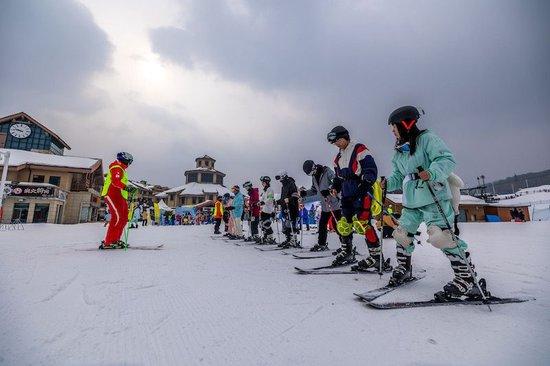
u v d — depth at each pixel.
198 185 50.50
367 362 1.16
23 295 1.99
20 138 29.16
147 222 23.25
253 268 3.23
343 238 3.47
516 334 1.40
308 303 1.92
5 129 29.25
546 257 3.76
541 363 1.12
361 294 2.05
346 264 3.40
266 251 5.09
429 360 1.16
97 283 2.38
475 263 3.40
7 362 1.12
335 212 4.83
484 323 1.55
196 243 6.51
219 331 1.47
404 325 1.53
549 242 5.82
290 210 5.96
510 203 36.06
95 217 32.47
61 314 1.67
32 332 1.41
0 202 16.36
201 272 2.95
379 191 4.71
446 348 1.27
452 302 1.86
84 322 1.56
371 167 3.10
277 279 2.65
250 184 7.92
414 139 2.28
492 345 1.29
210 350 1.27
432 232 2.04
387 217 2.61
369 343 1.33
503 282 2.47
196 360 1.18
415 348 1.27
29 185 22.64
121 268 3.05
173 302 1.93
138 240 7.14
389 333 1.43
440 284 2.43
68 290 2.15
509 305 1.84
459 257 1.98
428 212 2.19
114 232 4.85
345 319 1.63
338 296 2.09
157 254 4.26
